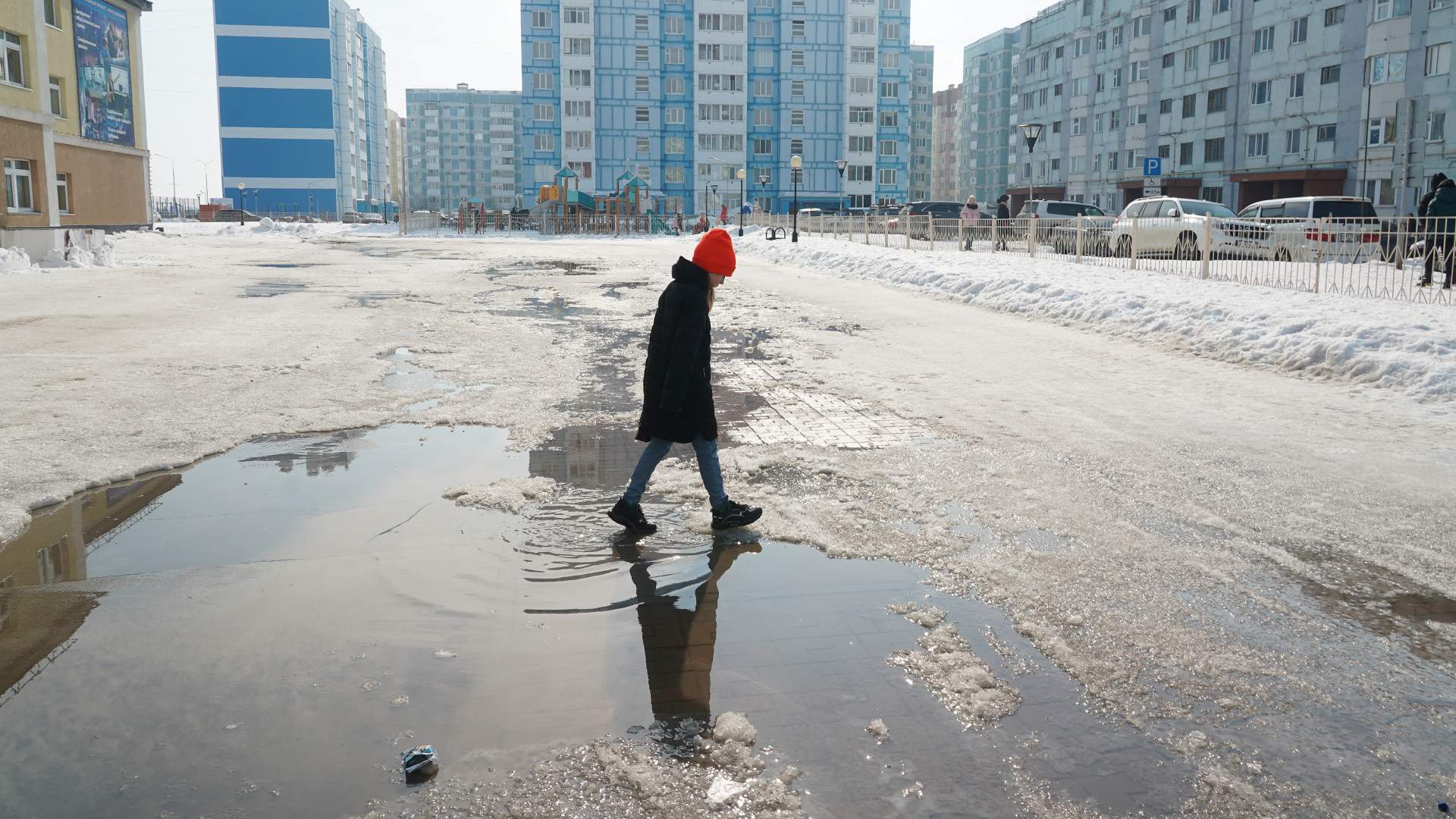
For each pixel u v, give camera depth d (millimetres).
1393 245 16516
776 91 87375
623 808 2262
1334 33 45656
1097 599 3535
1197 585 3684
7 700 2721
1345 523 4441
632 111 85625
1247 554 4023
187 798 2268
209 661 2984
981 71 116938
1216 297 11922
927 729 2629
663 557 4004
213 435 5973
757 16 86188
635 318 12797
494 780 2361
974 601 3539
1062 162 71875
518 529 4340
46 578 3688
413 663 2992
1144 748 2545
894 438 6180
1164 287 13383
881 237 34750
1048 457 5664
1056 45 72375
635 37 84688
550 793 2312
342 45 108438
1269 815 2258
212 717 2641
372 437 6094
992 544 4137
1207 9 54688
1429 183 41344
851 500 4812
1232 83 52969
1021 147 79250
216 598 3498
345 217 85750
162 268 22781
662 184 86938
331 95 98938
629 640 3188
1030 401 7430
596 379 8211
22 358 8789
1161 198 22359
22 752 2451
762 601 3533
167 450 5598
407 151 174500
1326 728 2654
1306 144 47938
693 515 4551
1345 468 5418
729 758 2475
